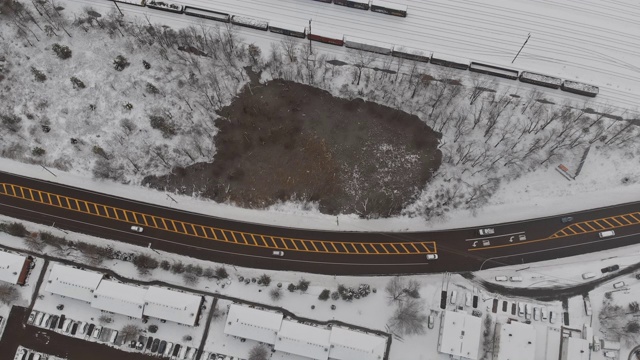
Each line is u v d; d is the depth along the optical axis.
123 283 135.88
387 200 140.25
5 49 149.62
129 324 134.75
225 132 145.50
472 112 142.62
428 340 131.62
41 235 140.12
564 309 133.38
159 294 132.62
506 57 147.88
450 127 142.88
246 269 138.12
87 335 134.88
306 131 145.00
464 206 139.38
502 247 137.75
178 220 141.88
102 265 139.12
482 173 140.38
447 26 149.62
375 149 143.50
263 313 131.12
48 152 145.62
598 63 147.25
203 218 141.88
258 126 145.62
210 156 144.25
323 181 141.88
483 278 136.25
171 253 139.62
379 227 139.75
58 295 137.00
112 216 142.62
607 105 143.88
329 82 146.75
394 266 137.38
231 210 142.00
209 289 136.75
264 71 148.12
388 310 133.88
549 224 138.88
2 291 135.38
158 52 148.75
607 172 140.50
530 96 144.00
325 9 151.12
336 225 140.25
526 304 133.50
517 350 127.06
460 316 128.88
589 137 140.75
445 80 143.62
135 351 134.12
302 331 129.62
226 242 140.12
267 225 140.88
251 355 131.12
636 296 133.25
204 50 148.75
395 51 145.62
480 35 149.25
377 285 135.88
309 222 140.75
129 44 148.75
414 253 138.00
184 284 137.00
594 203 139.62
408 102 144.88
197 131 144.75
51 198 144.12
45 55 149.38
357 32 149.62
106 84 147.25
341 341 128.25
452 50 148.12
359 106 146.12
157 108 145.50
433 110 143.38
